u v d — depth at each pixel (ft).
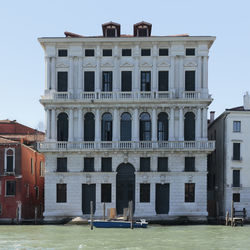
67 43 191.72
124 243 130.72
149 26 195.93
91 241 134.21
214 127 216.33
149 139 188.85
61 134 189.88
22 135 233.55
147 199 185.16
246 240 136.36
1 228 165.07
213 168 215.10
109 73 192.24
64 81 192.54
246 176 190.60
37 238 139.95
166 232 152.76
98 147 186.09
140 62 191.11
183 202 184.44
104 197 185.98
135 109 187.52
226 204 189.57
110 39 189.57
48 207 185.78
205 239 138.31
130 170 187.01
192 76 191.01
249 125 192.03
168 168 185.47
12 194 185.98
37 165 213.87
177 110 188.03
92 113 190.39
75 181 186.09
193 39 189.06
